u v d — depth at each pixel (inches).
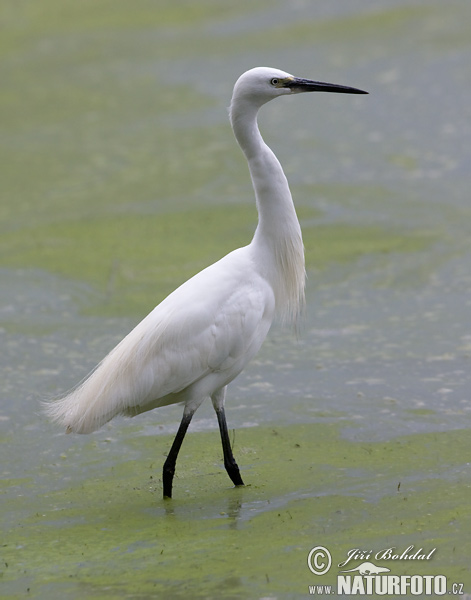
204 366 317.4
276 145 841.5
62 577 268.5
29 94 1066.1
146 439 383.6
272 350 478.3
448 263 586.6
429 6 1218.0
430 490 312.2
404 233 642.8
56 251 646.5
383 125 871.7
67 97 1041.5
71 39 1279.5
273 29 1200.2
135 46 1210.0
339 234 647.8
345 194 722.8
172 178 779.4
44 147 889.5
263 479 335.6
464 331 480.7
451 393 404.8
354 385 422.9
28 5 1492.4
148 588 256.8
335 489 320.2
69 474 354.9
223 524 298.0
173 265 606.9
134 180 783.1
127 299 557.9
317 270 589.6
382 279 568.7
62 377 452.8
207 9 1355.8
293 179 759.7
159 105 978.1
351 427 378.0
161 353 316.2
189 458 361.7
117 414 322.7
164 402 327.9
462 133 833.5
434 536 275.9
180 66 1096.8
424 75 974.4
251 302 324.2
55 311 546.9
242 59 1085.1
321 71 1005.8
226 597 248.2
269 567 264.5
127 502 325.1
